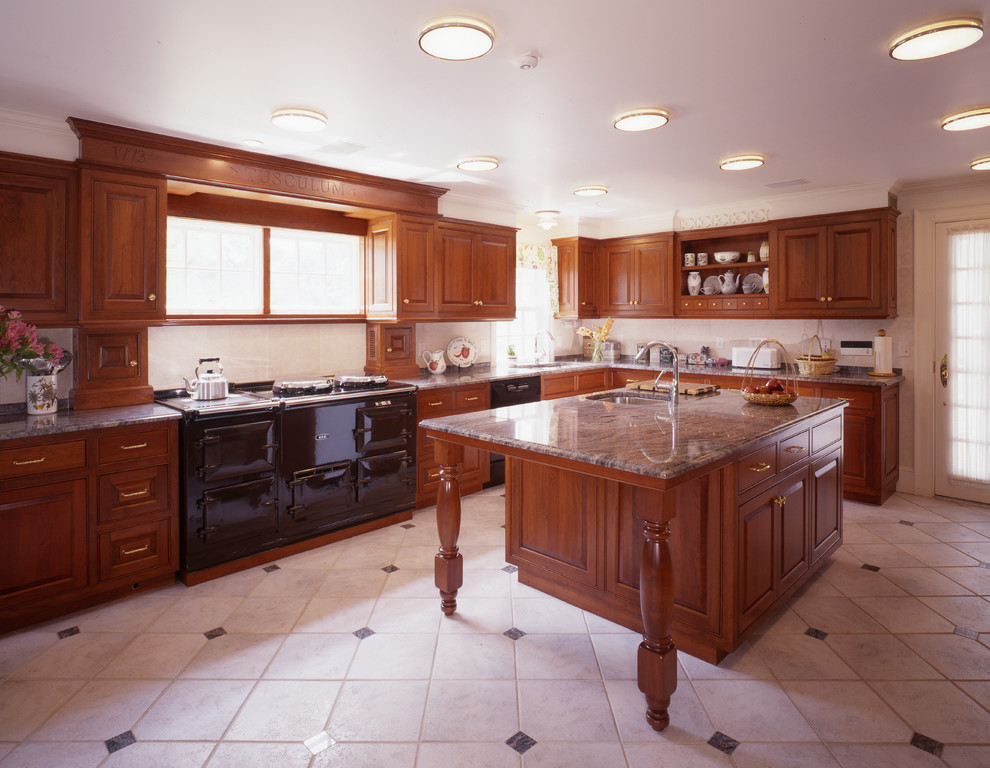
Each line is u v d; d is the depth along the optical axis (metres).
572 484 2.80
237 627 2.66
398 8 1.93
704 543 2.36
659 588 1.96
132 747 1.90
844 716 2.05
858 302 4.57
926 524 3.96
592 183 4.43
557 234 6.11
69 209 2.97
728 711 2.08
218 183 3.40
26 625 2.67
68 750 1.89
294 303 4.25
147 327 3.31
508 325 5.99
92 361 3.12
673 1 1.91
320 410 3.58
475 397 4.66
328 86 2.56
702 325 5.86
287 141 3.29
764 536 2.52
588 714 2.07
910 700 2.13
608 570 2.69
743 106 2.85
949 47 2.17
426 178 4.21
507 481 3.10
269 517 3.37
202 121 2.96
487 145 3.42
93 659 2.41
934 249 4.50
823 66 2.40
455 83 2.54
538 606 2.86
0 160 2.77
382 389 3.99
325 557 3.46
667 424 2.67
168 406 3.22
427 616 2.76
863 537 3.73
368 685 2.24
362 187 4.07
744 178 4.28
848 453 4.47
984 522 3.99
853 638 2.56
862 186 4.50
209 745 1.91
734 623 2.31
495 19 2.02
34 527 2.65
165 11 1.94
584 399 3.57
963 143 3.46
